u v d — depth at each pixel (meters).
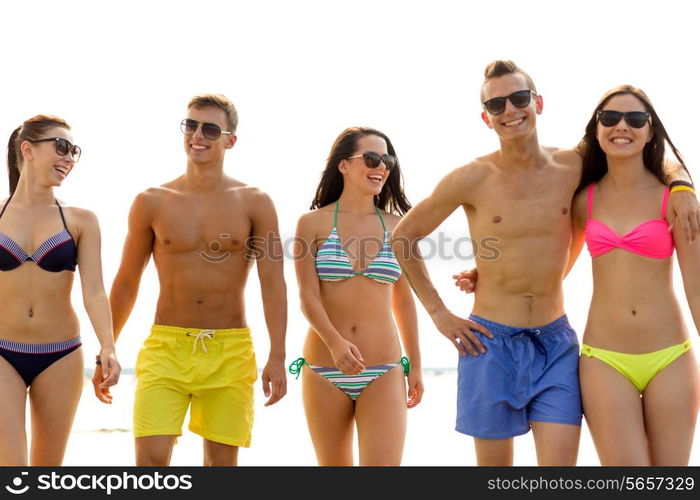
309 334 9.28
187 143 9.00
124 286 9.22
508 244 8.23
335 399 9.05
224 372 9.01
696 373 7.88
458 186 8.41
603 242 7.97
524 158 8.20
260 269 9.17
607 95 8.06
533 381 8.13
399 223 8.70
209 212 9.03
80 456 14.63
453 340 8.48
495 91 8.12
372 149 9.25
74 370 8.51
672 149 8.16
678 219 7.74
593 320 8.05
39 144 8.45
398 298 9.57
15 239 8.41
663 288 7.90
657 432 7.82
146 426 8.76
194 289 9.01
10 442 8.05
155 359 8.97
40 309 8.39
